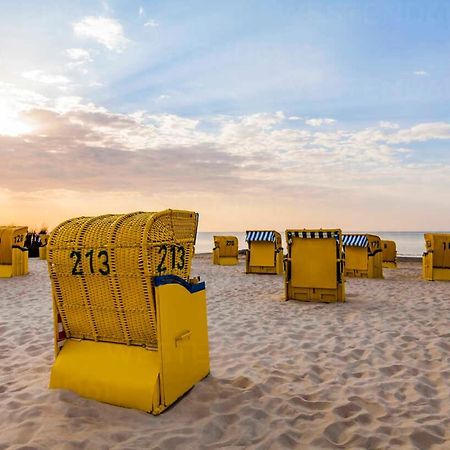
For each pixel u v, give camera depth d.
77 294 3.77
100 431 3.10
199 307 4.13
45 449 2.83
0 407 3.54
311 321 7.22
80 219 4.09
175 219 3.84
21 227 14.53
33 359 5.08
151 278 3.40
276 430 3.25
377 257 14.02
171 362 3.58
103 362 3.69
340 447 3.04
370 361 5.05
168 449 2.93
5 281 12.89
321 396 3.97
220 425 3.31
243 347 5.61
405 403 3.81
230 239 21.00
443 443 3.09
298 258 9.39
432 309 8.12
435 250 13.23
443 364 4.91
